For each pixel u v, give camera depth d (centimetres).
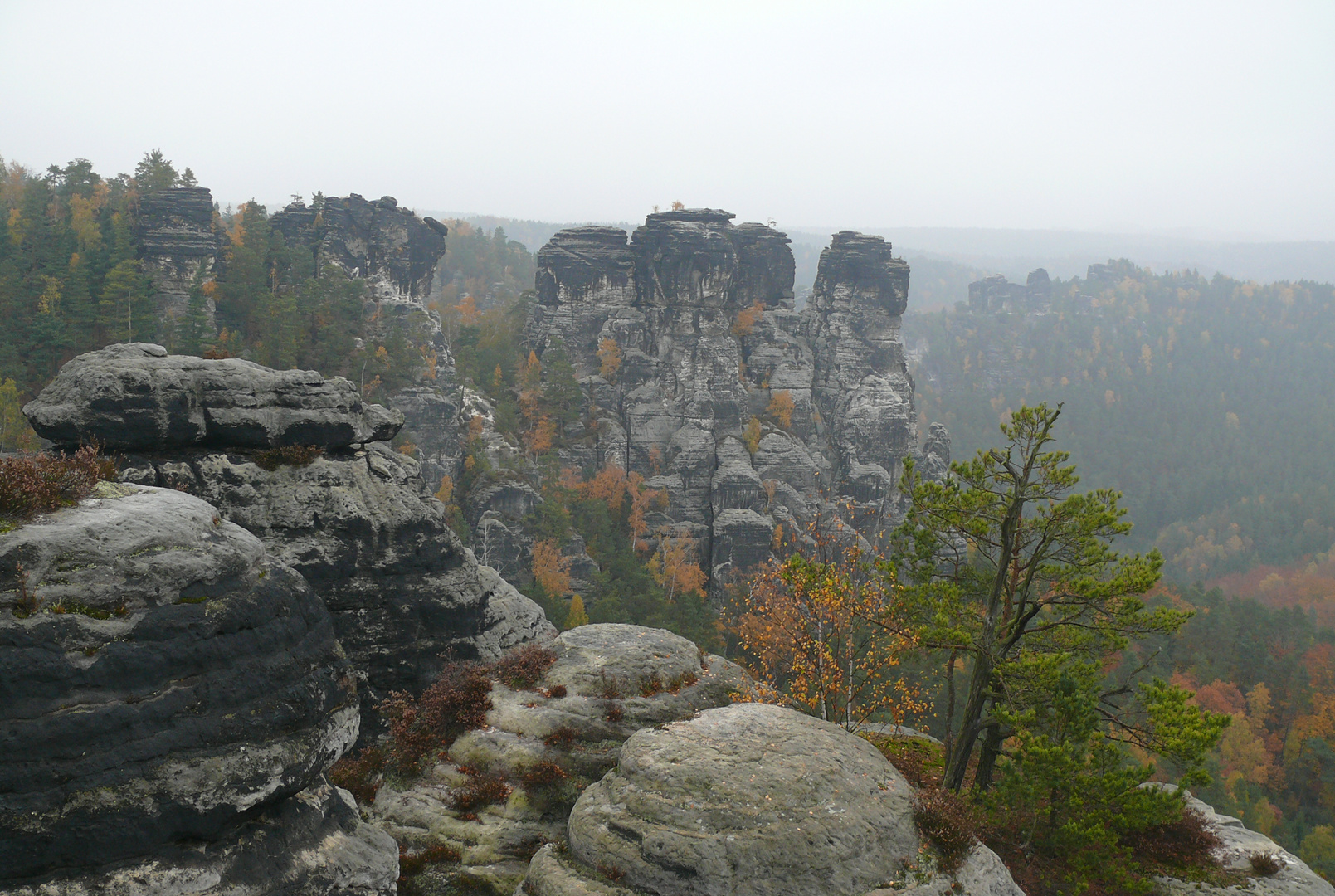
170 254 12812
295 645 1528
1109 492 2330
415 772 2328
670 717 2530
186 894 1268
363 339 13500
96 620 1273
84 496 1403
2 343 9612
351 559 2945
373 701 3019
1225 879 2252
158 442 2714
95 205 14225
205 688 1357
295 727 1464
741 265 16438
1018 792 2105
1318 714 10112
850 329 16200
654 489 13988
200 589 1405
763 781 1905
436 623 3150
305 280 13362
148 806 1249
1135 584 2202
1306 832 7869
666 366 15125
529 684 2603
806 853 1753
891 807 1942
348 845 1543
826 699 2820
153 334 10644
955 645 2408
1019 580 2581
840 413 15800
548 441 14162
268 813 1445
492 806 2198
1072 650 2455
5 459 1361
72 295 10069
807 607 2848
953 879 1814
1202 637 11331
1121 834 2381
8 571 1220
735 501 13725
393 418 3303
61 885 1180
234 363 2905
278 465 2919
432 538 3161
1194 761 1964
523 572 11800
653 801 1858
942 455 16512
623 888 1750
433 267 15988
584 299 15762
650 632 2997
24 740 1170
